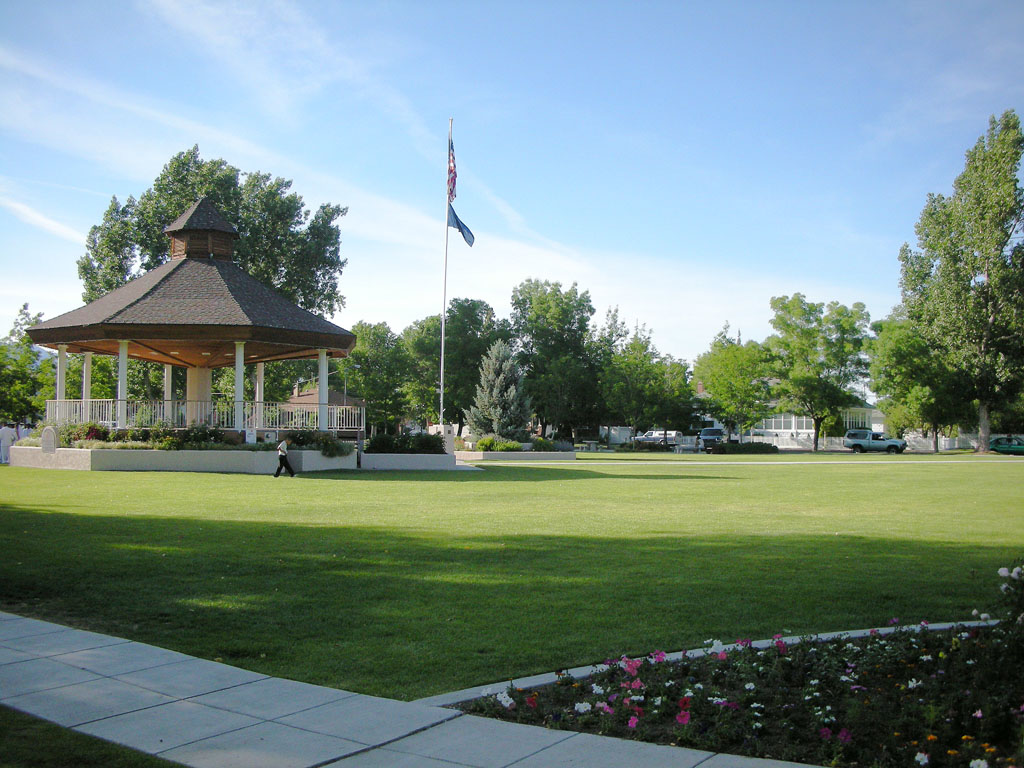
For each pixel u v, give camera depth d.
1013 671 5.44
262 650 6.84
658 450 68.19
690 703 5.34
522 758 4.62
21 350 49.38
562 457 45.00
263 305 29.20
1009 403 66.00
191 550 11.07
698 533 13.80
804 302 64.69
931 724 4.85
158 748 4.75
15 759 4.52
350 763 4.56
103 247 48.91
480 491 21.16
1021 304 55.94
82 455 25.11
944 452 63.16
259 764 4.54
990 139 56.94
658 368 70.38
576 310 84.81
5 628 7.35
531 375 84.94
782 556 11.51
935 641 6.69
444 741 4.89
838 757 4.50
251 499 17.73
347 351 31.59
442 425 35.06
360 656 6.68
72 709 5.40
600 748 4.77
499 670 6.32
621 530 14.00
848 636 7.02
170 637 7.18
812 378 62.38
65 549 10.94
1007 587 6.04
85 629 7.41
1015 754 4.47
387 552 11.30
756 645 6.70
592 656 6.64
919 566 10.78
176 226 31.33
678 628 7.50
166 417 28.27
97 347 32.59
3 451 30.84
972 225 57.09
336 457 28.61
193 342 29.39
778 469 35.34
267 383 58.75
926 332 60.69
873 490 23.53
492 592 8.94
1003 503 19.72
